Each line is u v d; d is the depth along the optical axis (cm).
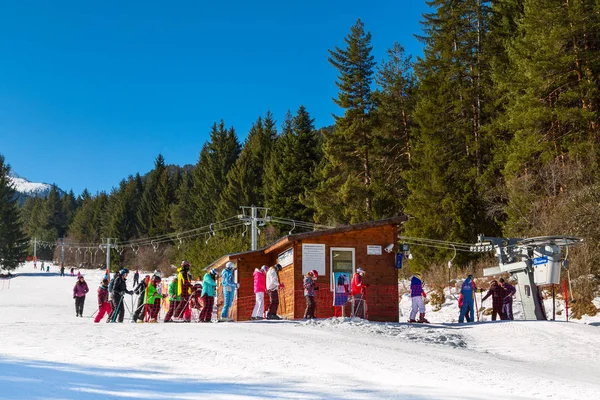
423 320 2188
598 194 3033
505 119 4053
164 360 1092
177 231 9719
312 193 5438
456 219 3925
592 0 3412
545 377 1082
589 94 3300
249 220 4356
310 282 2045
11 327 1620
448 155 4500
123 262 10738
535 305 2202
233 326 1716
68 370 923
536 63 3403
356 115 5328
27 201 19188
